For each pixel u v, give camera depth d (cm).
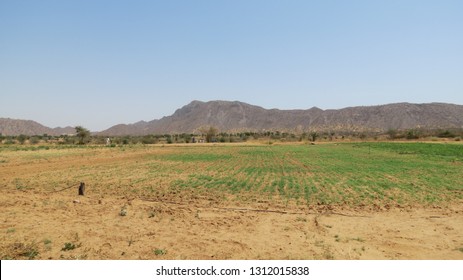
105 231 1216
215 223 1340
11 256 976
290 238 1159
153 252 1021
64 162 4116
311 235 1193
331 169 3325
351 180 2541
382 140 11888
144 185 2342
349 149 7031
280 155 5466
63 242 1098
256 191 2100
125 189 2175
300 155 5431
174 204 1714
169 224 1319
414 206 1670
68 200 1769
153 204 1702
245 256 996
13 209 1534
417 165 3650
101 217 1414
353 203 1739
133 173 3036
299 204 1720
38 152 5716
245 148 7956
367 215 1494
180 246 1073
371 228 1289
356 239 1152
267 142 11519
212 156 5247
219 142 12481
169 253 1013
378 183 2380
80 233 1189
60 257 973
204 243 1102
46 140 11969
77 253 1005
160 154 5719
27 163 3903
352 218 1440
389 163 3912
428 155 5088
